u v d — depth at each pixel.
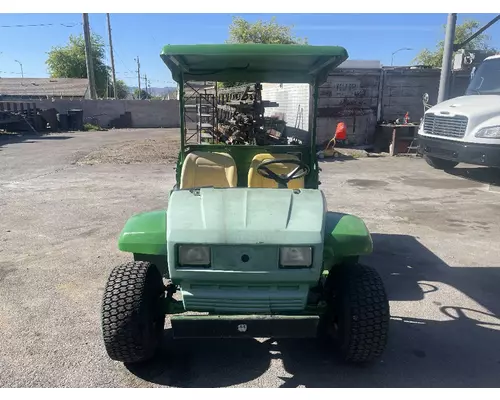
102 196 8.59
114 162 12.94
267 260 2.93
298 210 3.15
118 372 3.30
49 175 10.79
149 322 3.21
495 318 4.16
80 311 4.16
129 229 3.35
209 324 2.96
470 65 13.44
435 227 6.86
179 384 3.18
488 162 9.50
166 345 3.66
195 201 3.26
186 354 3.54
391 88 16.19
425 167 12.30
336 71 15.41
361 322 3.12
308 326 2.96
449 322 4.07
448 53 13.78
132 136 22.66
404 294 4.63
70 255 5.52
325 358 3.50
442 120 10.55
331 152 14.22
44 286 4.67
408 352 3.59
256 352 3.57
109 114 32.34
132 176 10.72
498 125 9.32
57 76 57.53
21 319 4.01
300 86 15.40
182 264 2.98
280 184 3.88
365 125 16.17
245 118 9.44
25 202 8.09
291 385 3.18
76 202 8.11
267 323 2.95
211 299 3.05
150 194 8.78
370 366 3.40
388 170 11.84
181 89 4.55
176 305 3.42
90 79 32.28
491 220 7.24
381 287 3.21
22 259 5.39
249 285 3.04
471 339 3.79
